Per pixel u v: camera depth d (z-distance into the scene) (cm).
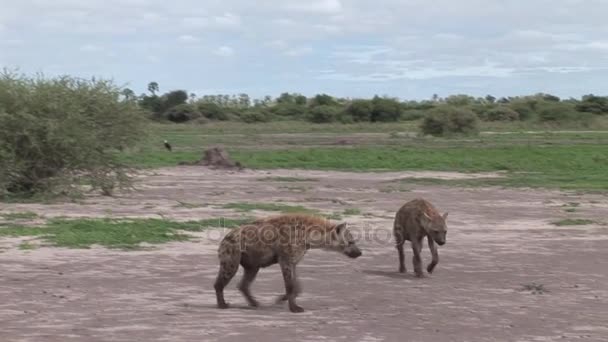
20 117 2448
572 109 9706
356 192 2806
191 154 4547
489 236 1809
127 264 1359
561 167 4134
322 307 1063
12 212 2078
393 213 2197
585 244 1703
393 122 10169
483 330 947
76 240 1553
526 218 2145
